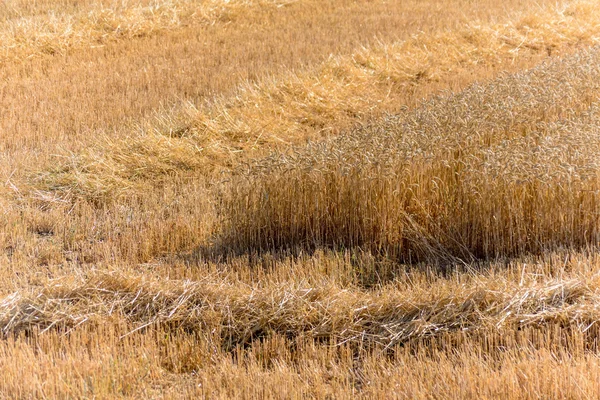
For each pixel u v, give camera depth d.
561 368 5.29
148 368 5.70
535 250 7.67
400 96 13.63
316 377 5.47
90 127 12.38
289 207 8.27
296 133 11.86
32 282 7.46
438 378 5.34
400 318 6.25
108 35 17.83
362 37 17.34
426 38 16.36
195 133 11.49
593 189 7.72
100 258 8.12
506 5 20.64
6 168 10.56
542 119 10.53
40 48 16.80
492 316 6.14
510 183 7.64
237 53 16.42
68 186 10.04
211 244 8.30
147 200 9.69
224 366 5.73
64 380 5.46
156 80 14.66
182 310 6.49
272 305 6.42
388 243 7.96
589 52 14.33
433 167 8.23
